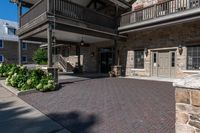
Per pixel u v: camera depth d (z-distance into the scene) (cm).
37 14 948
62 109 463
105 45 1561
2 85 840
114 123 364
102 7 1530
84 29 1067
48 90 696
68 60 2025
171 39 1132
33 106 495
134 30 1187
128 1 1429
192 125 245
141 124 355
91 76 1334
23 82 729
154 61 1239
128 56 1391
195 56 1025
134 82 985
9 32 2708
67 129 339
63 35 1202
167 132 316
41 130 336
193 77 264
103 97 595
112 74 1316
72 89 743
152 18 1064
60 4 905
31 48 2909
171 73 1144
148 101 537
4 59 2603
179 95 261
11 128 345
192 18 895
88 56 1753
